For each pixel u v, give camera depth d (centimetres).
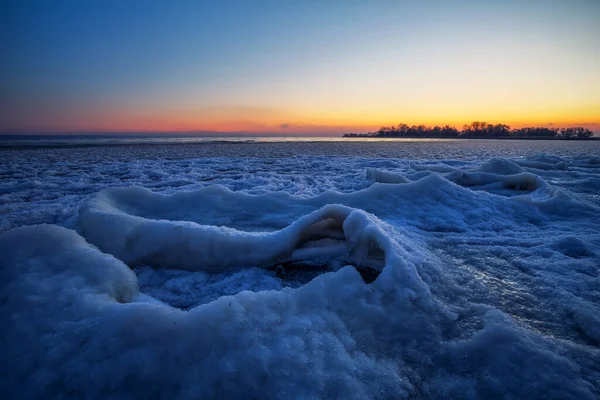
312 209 455
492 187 674
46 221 421
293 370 145
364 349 173
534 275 264
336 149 2608
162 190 695
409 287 212
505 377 156
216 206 447
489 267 282
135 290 214
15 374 140
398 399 149
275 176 938
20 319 158
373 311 192
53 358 142
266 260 293
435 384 158
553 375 153
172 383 138
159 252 286
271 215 444
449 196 465
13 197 606
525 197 471
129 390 135
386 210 444
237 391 137
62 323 156
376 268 279
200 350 146
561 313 212
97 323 154
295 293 192
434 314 199
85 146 2744
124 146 2814
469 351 173
